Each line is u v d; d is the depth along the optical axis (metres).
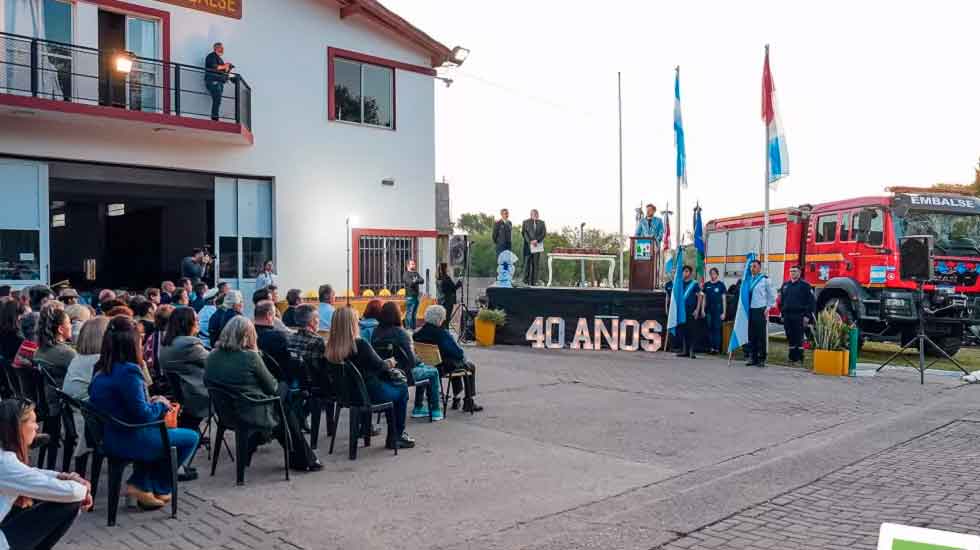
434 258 21.98
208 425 7.20
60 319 6.64
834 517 5.49
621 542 4.98
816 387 11.30
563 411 9.47
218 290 13.17
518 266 27.95
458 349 9.27
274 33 18.55
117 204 24.64
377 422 8.45
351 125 20.05
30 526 4.00
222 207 18.03
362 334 9.30
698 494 6.06
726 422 8.84
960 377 12.28
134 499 5.72
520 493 6.09
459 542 4.98
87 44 15.66
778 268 19.22
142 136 16.45
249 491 6.12
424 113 21.66
